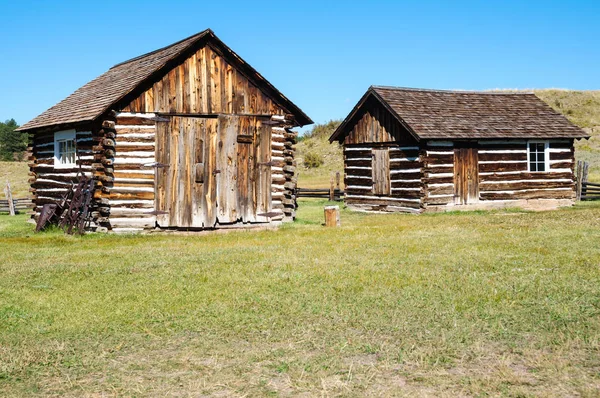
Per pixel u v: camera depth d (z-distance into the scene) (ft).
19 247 50.42
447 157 82.38
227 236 56.59
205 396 18.72
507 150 86.53
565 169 90.02
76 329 26.13
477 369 20.54
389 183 86.12
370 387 19.15
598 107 230.68
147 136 58.59
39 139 71.87
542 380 19.38
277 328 25.67
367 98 88.17
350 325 25.90
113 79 68.08
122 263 41.24
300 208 96.27
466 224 64.13
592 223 61.62
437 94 91.45
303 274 36.19
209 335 24.97
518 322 25.67
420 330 24.93
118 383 19.99
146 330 25.79
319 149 198.70
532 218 69.36
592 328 24.68
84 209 59.11
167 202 59.11
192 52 59.72
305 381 19.71
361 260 40.88
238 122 61.41
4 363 21.97
